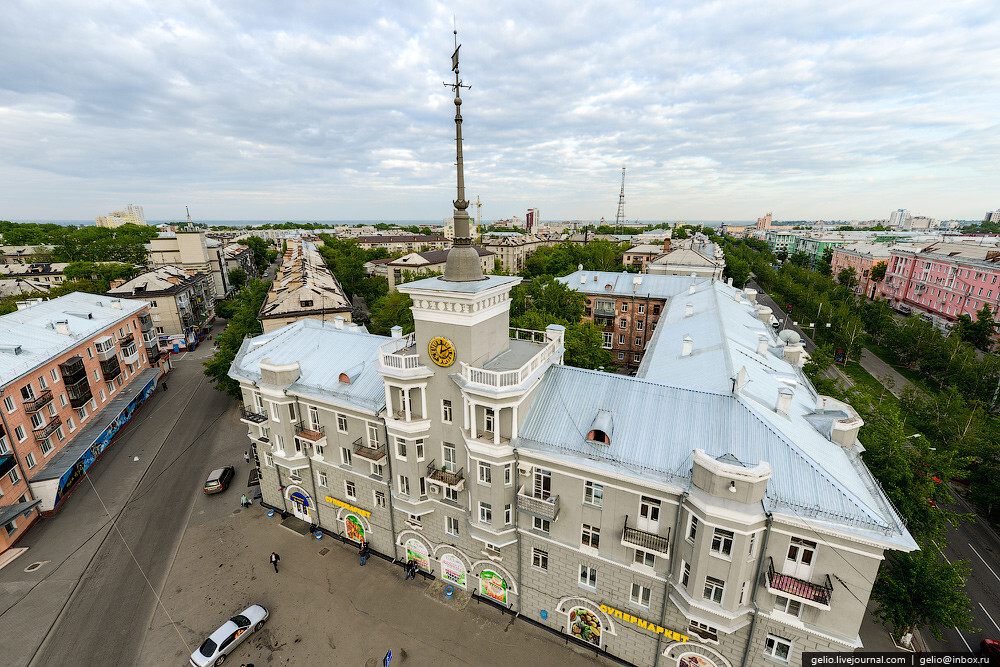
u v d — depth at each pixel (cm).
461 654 2773
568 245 14988
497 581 3038
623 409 2600
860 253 14825
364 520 3562
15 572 3394
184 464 4869
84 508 4138
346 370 3494
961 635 2902
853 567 1912
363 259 16425
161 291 8556
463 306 2469
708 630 2333
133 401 5931
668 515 2258
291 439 3581
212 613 3075
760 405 2442
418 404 2895
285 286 7738
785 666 2159
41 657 2752
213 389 6906
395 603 3155
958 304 9588
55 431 4438
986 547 3681
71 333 5144
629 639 2616
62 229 18438
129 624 2981
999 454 3862
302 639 2889
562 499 2550
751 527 1956
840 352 8281
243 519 4034
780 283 12875
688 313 4916
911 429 4875
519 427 2656
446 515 3088
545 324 5297
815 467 2078
